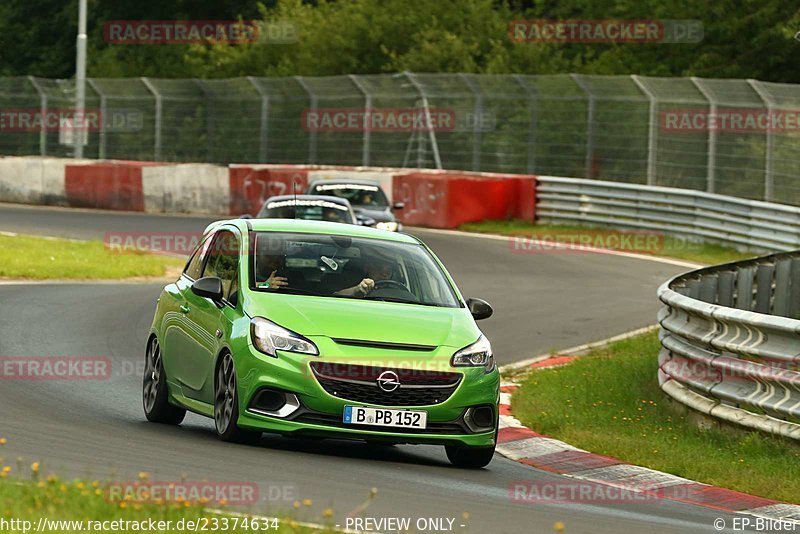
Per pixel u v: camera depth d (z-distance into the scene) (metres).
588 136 114.62
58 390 43.09
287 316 32.56
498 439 39.47
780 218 94.00
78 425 35.28
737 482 32.88
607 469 34.88
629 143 111.19
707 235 102.12
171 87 139.50
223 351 33.31
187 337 35.88
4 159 134.88
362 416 31.42
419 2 165.25
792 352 36.56
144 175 128.50
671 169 106.88
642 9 149.88
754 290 62.25
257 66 173.62
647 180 109.31
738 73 140.75
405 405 31.72
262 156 135.25
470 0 162.25
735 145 100.62
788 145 96.25
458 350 32.75
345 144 130.38
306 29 170.38
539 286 79.94
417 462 33.88
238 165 128.75
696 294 54.62
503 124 121.06
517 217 118.44
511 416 43.66
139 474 26.11
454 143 124.06
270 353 31.77
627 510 28.70
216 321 34.03
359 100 129.12
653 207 107.06
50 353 51.47
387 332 32.53
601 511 28.08
